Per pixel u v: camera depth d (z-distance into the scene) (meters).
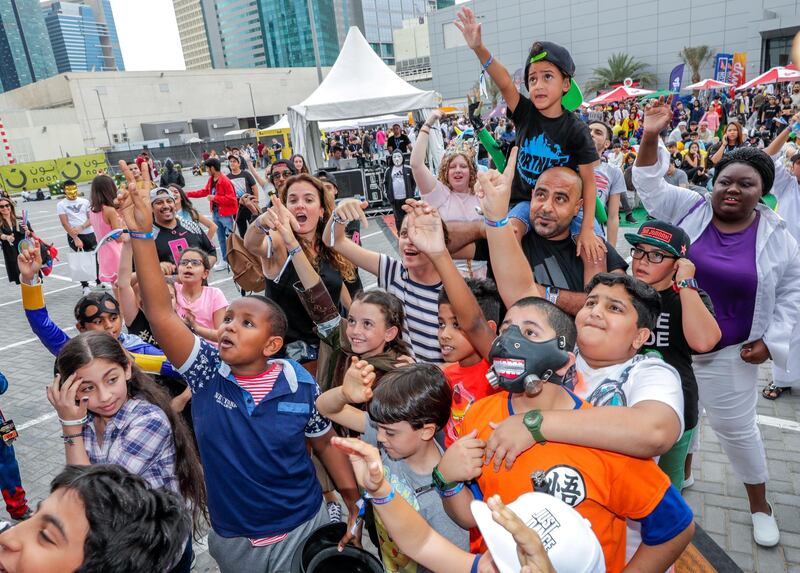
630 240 2.38
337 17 112.00
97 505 1.26
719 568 2.66
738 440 2.94
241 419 2.10
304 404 2.18
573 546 1.15
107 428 2.16
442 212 4.85
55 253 8.12
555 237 2.78
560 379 1.61
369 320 2.46
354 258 3.16
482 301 2.60
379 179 13.05
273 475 2.12
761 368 5.04
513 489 1.52
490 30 56.69
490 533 1.26
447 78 60.75
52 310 8.42
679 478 2.56
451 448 1.57
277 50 123.81
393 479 1.86
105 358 2.05
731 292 2.81
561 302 2.51
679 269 2.28
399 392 1.73
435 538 1.50
